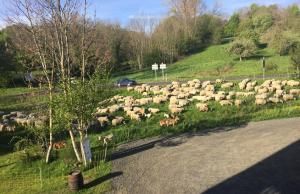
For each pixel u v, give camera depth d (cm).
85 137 1964
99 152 2208
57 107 1898
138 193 1544
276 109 3011
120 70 8156
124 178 1738
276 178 1568
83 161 1958
